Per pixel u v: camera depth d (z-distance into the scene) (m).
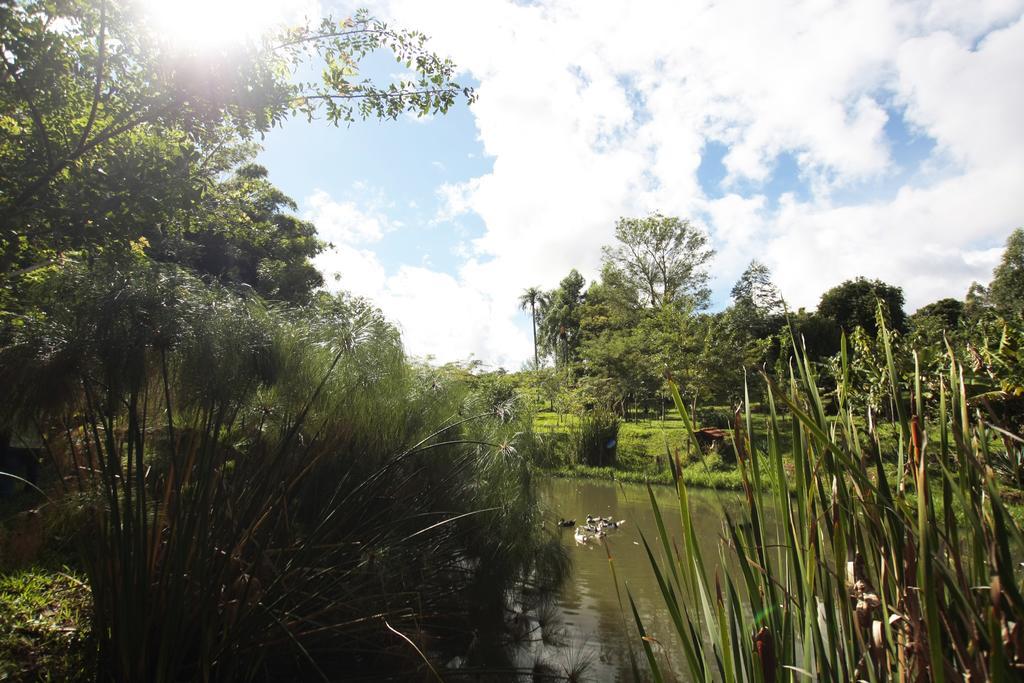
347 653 5.33
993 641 1.30
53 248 6.14
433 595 6.31
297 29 6.75
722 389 21.66
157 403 4.95
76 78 6.11
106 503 4.49
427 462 6.73
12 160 5.73
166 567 4.20
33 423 4.55
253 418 5.57
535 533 7.45
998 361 7.72
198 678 4.16
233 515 4.62
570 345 45.03
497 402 8.34
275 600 4.57
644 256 38.19
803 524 1.89
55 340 4.18
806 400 1.95
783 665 1.80
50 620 4.80
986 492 1.59
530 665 5.50
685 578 2.13
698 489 16.27
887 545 1.76
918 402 1.63
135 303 4.17
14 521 5.66
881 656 1.62
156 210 6.20
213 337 4.37
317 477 5.85
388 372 6.42
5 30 5.32
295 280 14.55
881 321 1.94
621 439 22.23
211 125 6.29
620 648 5.95
